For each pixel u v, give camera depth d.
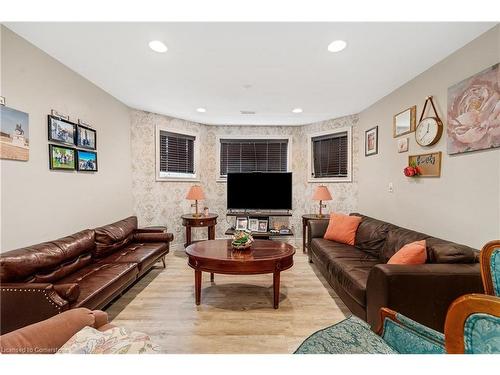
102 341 0.88
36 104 2.17
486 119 1.82
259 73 2.60
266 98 3.37
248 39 1.97
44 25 1.83
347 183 4.24
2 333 1.64
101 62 2.40
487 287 1.23
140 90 3.12
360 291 2.00
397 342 1.15
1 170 1.88
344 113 4.07
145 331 2.06
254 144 4.97
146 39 1.98
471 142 1.95
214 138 4.94
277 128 4.93
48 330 1.02
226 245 2.90
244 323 2.18
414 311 1.66
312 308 2.44
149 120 4.07
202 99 3.43
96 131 3.04
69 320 1.10
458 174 2.10
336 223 3.45
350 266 2.43
